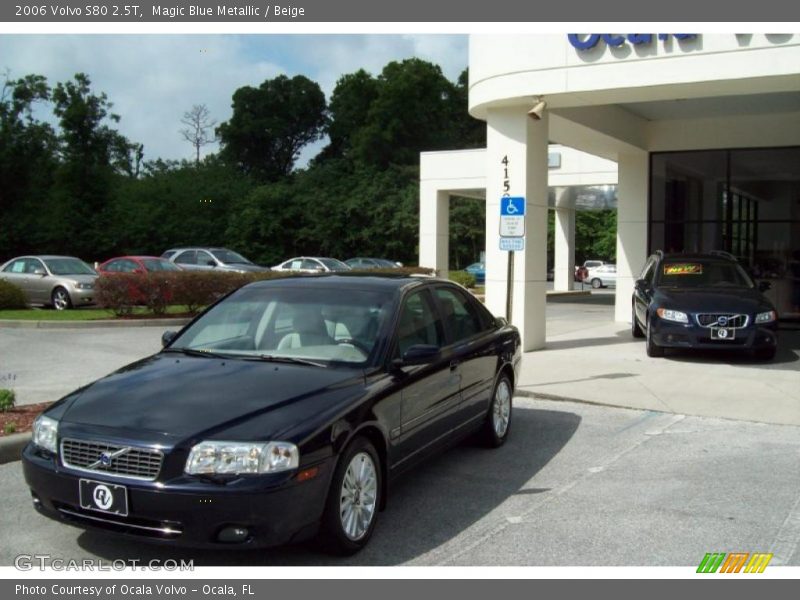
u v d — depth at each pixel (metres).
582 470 6.54
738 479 6.30
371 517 4.83
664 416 8.61
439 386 5.82
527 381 10.47
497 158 13.10
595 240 72.44
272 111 69.12
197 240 53.06
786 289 17.00
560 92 12.02
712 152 17.50
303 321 5.61
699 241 17.77
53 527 5.10
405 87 58.66
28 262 19.86
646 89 11.66
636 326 15.41
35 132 53.00
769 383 10.32
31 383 9.95
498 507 5.58
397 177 56.38
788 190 16.75
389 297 5.76
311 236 54.12
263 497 4.04
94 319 16.09
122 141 59.53
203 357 5.43
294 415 4.39
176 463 4.09
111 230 51.00
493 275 13.31
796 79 10.94
